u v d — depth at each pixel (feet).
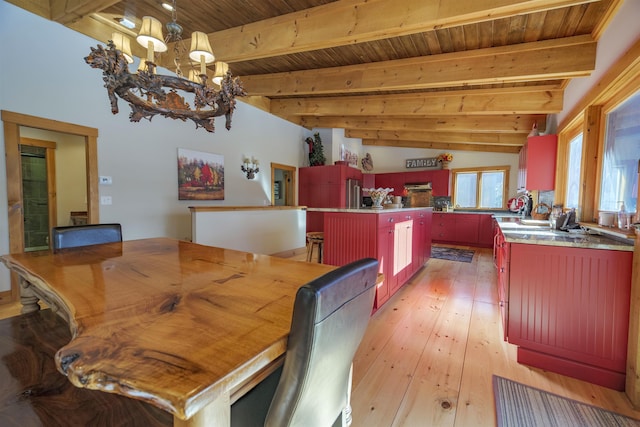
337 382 3.05
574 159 9.95
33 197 16.53
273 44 9.04
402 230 11.25
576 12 6.82
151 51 5.88
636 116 5.97
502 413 4.90
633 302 5.19
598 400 5.21
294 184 22.24
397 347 7.12
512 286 6.42
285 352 2.56
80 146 16.29
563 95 10.63
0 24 9.10
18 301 9.63
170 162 14.10
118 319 2.82
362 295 2.95
